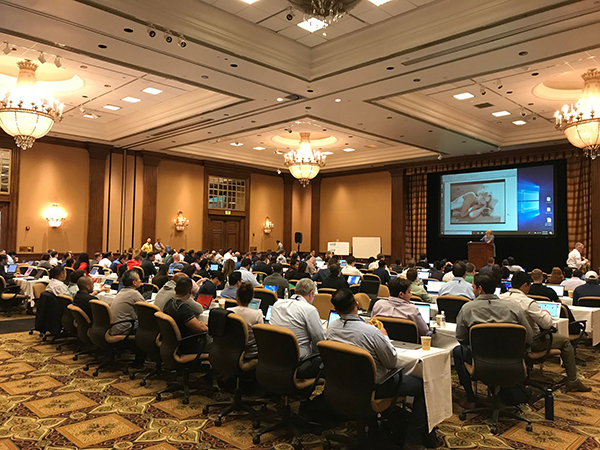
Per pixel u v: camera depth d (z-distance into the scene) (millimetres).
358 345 3227
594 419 4066
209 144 16203
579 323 5582
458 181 16312
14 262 12016
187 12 6523
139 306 4930
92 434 3652
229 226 18625
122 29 6387
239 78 8305
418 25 6805
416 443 3408
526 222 14570
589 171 13594
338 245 18859
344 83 8500
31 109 8805
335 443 3584
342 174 19797
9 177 13469
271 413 4094
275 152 17594
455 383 5102
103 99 11391
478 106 11227
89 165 14805
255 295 6059
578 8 5684
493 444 3562
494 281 4043
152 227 15914
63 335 6801
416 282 6363
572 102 10641
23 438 3561
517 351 3674
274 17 6965
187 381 4473
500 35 6426
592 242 12984
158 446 3463
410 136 12633
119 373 5320
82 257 9820
